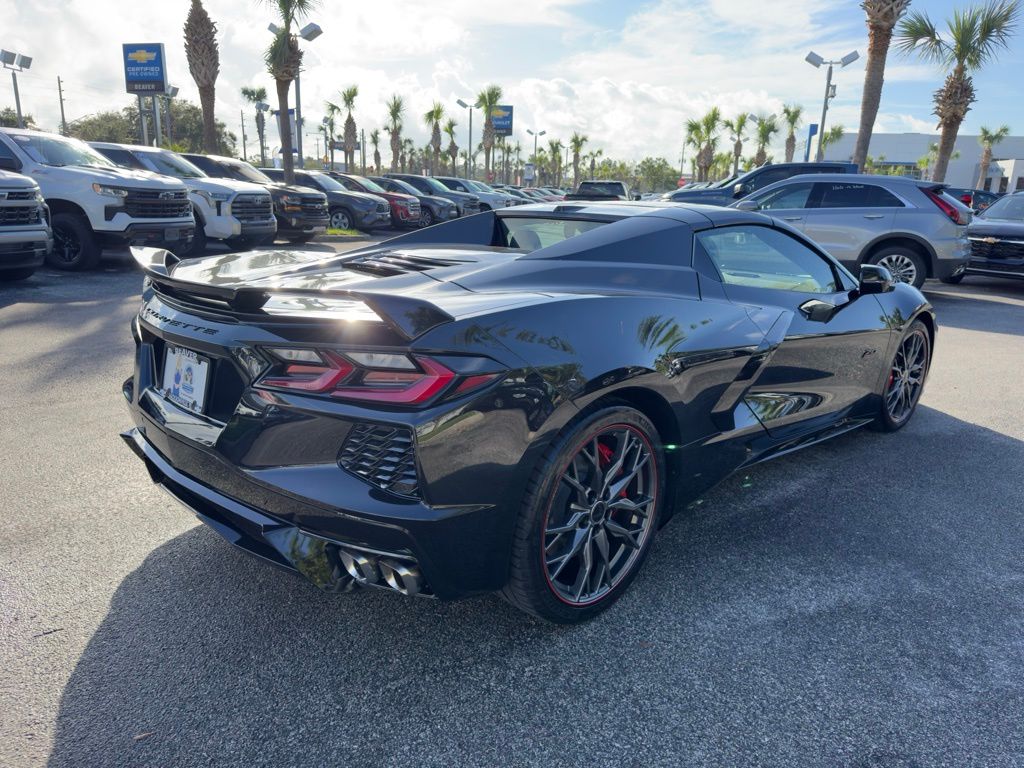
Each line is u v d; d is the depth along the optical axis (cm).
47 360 522
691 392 249
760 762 177
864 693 202
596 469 222
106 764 172
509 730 186
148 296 256
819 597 250
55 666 205
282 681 202
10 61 3662
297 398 187
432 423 179
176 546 274
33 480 326
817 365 328
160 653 212
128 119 6444
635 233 274
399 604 240
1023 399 505
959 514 319
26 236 746
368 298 173
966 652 221
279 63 1717
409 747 179
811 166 1227
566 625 229
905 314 396
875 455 391
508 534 200
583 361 207
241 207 1124
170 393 230
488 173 5491
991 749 182
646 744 182
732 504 326
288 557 193
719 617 237
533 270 246
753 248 313
